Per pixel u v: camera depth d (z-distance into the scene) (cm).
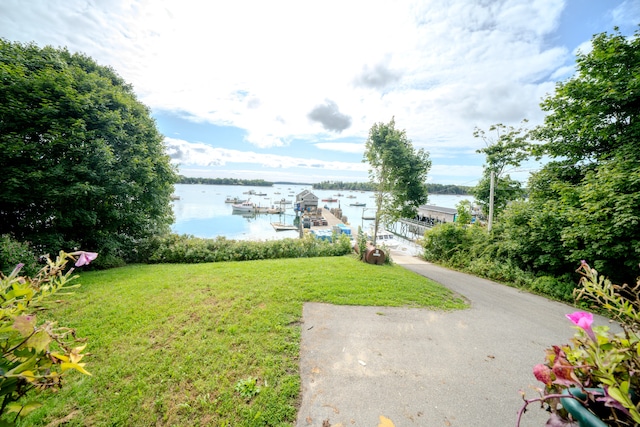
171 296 508
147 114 1098
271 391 269
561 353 98
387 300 544
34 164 702
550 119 905
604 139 765
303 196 5266
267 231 3806
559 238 740
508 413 262
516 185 1445
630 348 86
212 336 365
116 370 291
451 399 277
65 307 450
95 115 793
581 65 771
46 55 782
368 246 990
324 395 273
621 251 574
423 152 1648
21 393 96
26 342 92
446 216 3297
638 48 673
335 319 446
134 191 874
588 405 86
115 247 860
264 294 523
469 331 439
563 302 645
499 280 883
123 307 453
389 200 1645
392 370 320
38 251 716
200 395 261
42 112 693
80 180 748
